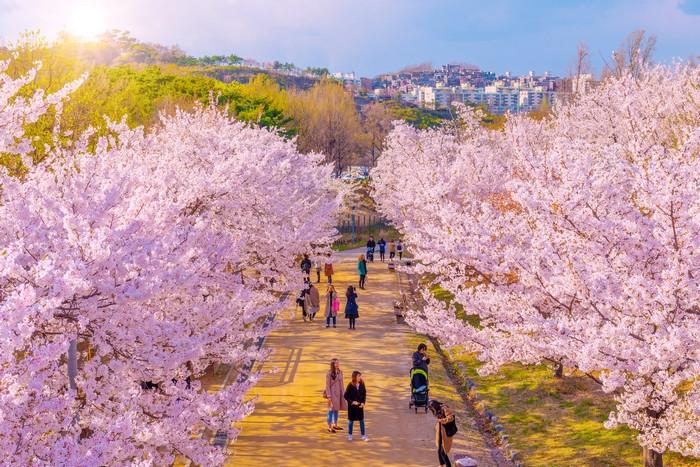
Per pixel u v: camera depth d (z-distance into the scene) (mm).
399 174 45281
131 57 197625
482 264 17188
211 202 17031
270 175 21859
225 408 12922
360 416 17156
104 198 9711
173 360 10414
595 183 13195
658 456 13836
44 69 25625
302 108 86312
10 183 9852
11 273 7664
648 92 26656
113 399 11719
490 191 31562
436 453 16438
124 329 9461
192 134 25188
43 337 9523
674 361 11453
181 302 14531
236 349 15609
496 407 19938
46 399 8477
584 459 15648
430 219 30891
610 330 11188
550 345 13172
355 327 30359
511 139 24922
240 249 18703
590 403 19359
